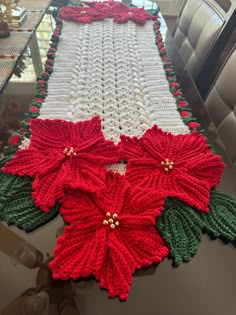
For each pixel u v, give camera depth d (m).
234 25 1.01
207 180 0.58
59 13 1.29
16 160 0.58
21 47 0.98
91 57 1.01
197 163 0.60
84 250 0.44
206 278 0.45
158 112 0.78
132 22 1.28
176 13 1.88
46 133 0.66
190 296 0.43
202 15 1.21
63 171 0.56
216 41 1.06
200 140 0.67
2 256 0.45
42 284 0.42
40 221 0.49
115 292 0.40
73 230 0.46
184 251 0.46
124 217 0.48
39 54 1.01
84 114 0.76
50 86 0.86
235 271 0.46
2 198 0.52
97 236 0.45
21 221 0.49
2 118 0.73
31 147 0.62
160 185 0.55
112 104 0.80
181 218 0.50
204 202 0.53
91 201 0.51
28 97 0.81
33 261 0.45
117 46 1.09
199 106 0.84
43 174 0.55
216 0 1.16
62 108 0.77
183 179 0.56
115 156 0.61
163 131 0.71
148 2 1.52
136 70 0.96
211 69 1.12
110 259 0.43
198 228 0.49
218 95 0.96
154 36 1.19
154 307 0.41
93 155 0.60
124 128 0.72
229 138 0.86
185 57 1.32
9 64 0.88
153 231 0.48
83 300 0.41
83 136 0.66
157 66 0.99
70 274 0.42
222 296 0.43
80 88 0.86
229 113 0.90
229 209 0.53
